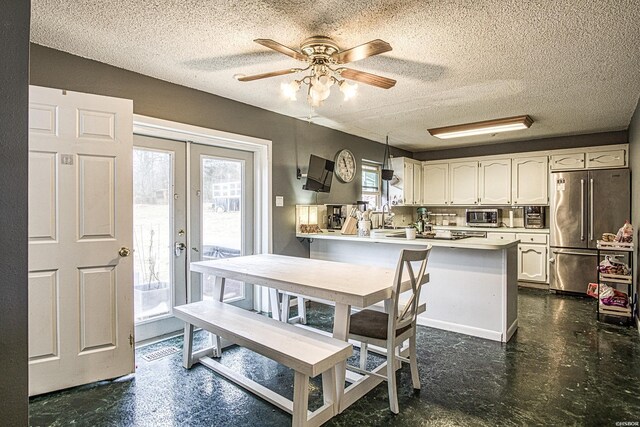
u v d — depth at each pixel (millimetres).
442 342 3221
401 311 2531
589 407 2172
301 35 2318
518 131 5176
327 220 4793
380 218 5148
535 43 2393
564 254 4988
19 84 1020
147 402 2238
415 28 2203
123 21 2166
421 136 5578
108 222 2480
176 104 3229
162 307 3369
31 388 2244
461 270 3445
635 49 2473
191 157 3576
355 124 4801
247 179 4082
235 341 2193
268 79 3135
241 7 2002
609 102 3764
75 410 2145
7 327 1006
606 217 4703
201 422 2039
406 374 2631
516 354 2957
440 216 6848
